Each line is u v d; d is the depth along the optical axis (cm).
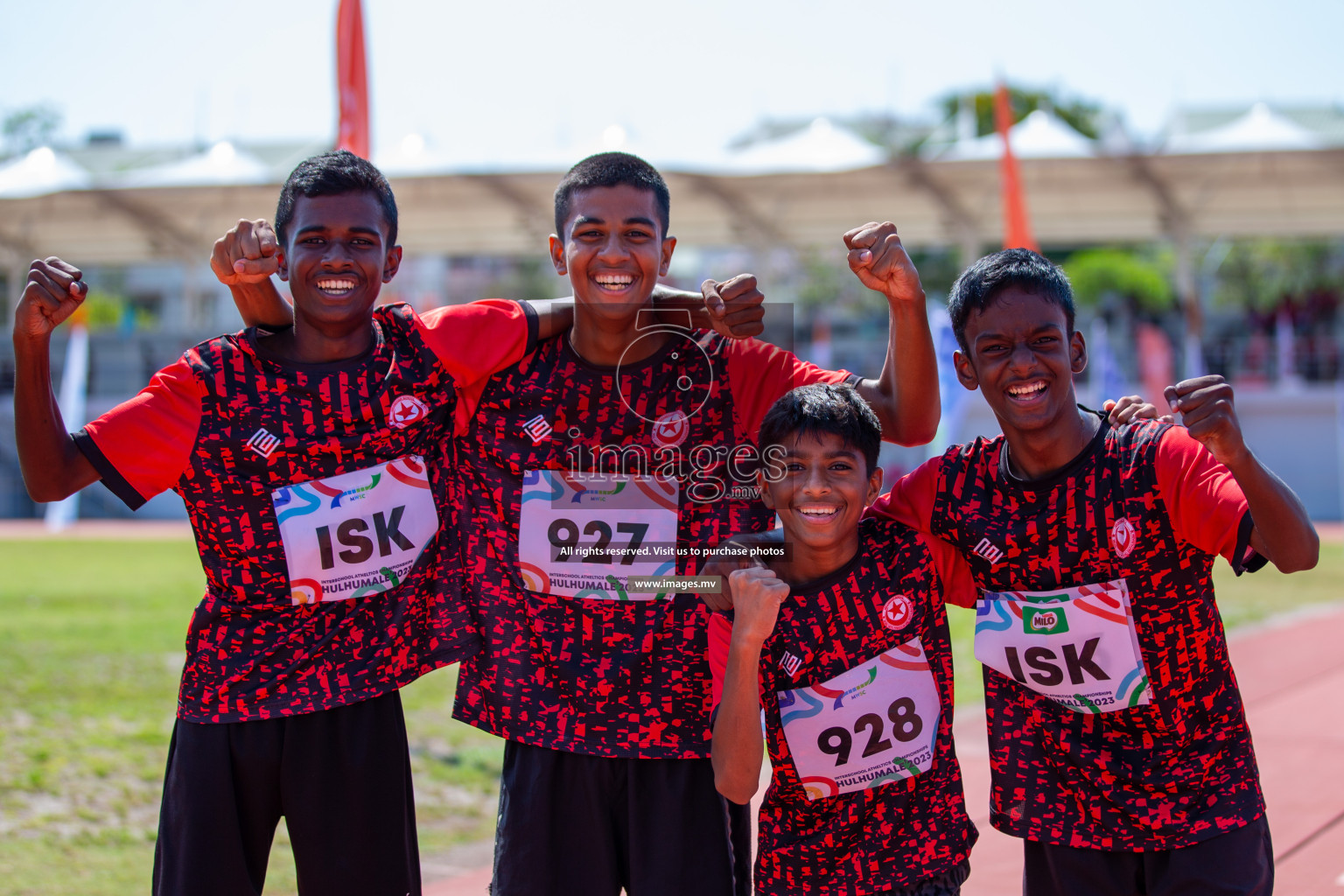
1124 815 217
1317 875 350
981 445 237
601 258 236
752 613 211
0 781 450
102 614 917
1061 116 3002
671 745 234
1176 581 221
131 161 3450
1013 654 229
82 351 1650
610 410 245
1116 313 2566
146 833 401
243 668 233
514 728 238
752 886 251
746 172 1928
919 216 2147
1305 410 2100
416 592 243
